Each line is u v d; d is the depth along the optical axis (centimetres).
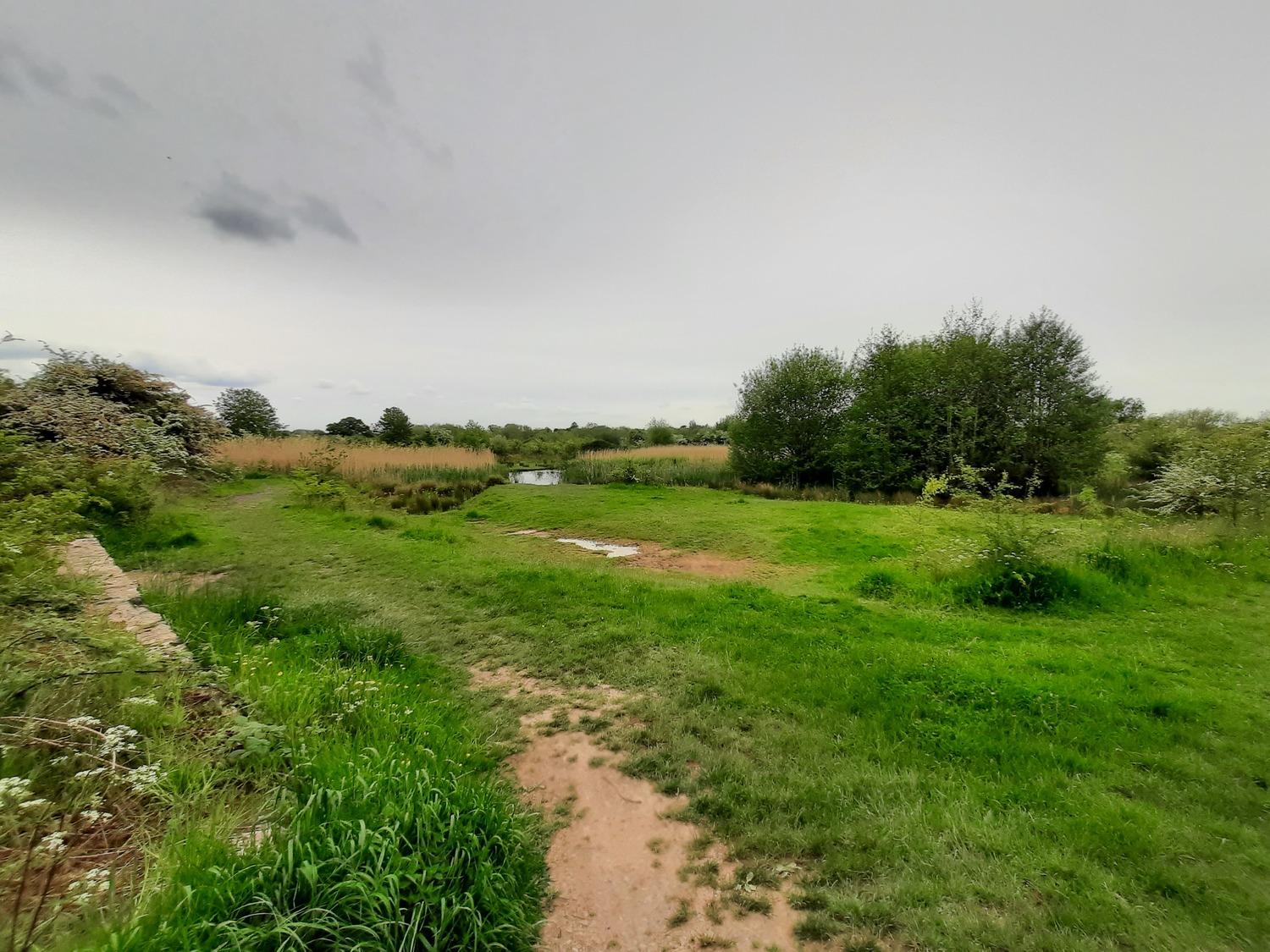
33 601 359
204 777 251
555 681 479
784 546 1147
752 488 2072
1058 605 679
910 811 302
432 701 414
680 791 330
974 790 321
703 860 277
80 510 838
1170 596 706
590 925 239
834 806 310
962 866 262
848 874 263
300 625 547
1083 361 1667
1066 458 1623
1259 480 943
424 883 198
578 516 1514
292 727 307
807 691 450
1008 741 371
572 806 321
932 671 473
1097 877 253
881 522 1291
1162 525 955
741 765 352
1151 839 277
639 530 1339
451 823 227
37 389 1002
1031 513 834
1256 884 249
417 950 187
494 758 359
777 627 599
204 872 186
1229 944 221
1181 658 520
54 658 290
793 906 248
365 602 652
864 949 223
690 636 574
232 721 293
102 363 1183
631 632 580
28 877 187
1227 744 368
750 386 2231
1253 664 505
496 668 507
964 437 1719
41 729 244
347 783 246
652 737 388
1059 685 448
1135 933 225
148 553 835
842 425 1984
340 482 1736
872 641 566
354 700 370
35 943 161
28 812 208
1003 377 1708
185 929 162
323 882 188
